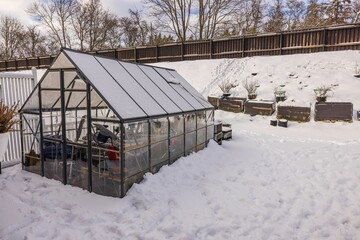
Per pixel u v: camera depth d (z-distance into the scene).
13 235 3.31
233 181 5.22
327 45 14.23
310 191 4.74
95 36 33.94
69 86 4.90
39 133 5.32
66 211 3.88
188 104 6.46
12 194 4.47
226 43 17.06
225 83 13.85
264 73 14.09
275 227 3.60
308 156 6.78
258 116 11.44
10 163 6.06
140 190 4.36
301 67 13.63
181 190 4.73
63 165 4.86
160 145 5.22
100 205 4.07
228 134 8.68
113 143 4.31
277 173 5.66
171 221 3.71
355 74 11.98
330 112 10.05
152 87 5.98
